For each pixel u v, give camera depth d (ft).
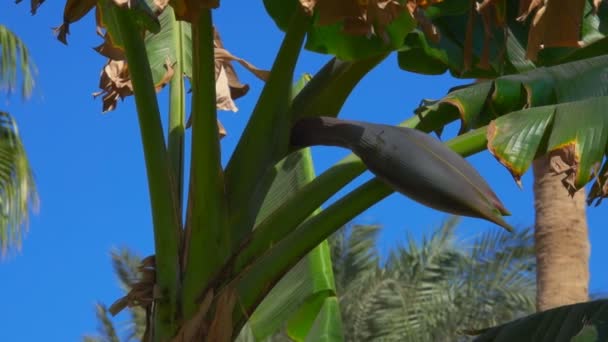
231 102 32.53
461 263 89.56
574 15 24.84
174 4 23.80
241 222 25.61
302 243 24.58
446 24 30.25
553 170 23.15
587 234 59.41
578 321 25.68
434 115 25.80
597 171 23.02
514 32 30.09
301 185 32.04
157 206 25.57
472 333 27.99
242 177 25.85
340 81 28.07
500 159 23.24
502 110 24.94
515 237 89.81
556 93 24.77
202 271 24.98
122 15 25.77
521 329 26.63
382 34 23.76
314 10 26.45
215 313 24.43
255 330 32.32
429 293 88.12
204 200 25.29
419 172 22.72
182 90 31.12
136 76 25.85
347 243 89.51
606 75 25.20
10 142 69.62
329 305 32.27
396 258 89.66
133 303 25.61
